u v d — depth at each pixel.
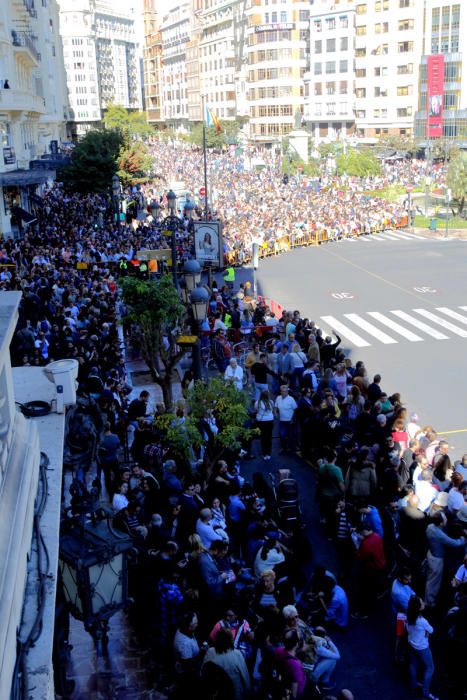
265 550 10.16
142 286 15.09
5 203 45.84
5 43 49.16
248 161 96.94
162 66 199.38
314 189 69.62
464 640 9.11
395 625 10.34
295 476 15.57
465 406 20.42
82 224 47.03
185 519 10.97
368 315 30.83
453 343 26.55
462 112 96.94
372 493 12.41
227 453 13.98
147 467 12.86
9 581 3.56
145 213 59.62
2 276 27.38
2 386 4.60
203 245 26.73
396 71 106.31
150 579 9.13
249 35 131.00
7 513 3.96
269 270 41.47
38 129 69.44
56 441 6.12
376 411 15.08
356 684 9.34
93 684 8.59
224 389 13.39
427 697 9.09
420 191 73.69
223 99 152.75
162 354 15.75
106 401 14.54
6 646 3.34
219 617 9.45
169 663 8.84
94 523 6.17
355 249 47.69
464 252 45.06
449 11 97.12
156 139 158.75
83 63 189.75
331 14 113.06
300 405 16.38
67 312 22.31
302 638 8.45
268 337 24.03
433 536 10.41
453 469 12.97
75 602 6.11
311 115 121.38
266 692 7.80
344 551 11.30
